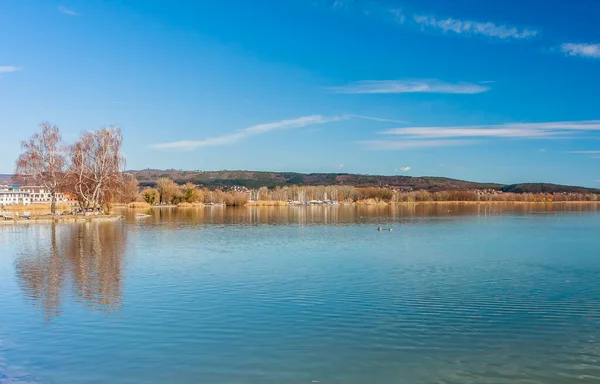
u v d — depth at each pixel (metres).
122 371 18.50
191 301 28.72
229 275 37.16
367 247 56.72
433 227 92.44
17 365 19.09
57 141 96.62
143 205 189.88
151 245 56.88
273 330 23.20
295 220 114.44
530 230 85.12
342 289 32.09
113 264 42.41
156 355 20.03
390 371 18.50
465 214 155.62
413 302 28.52
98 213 101.81
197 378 17.91
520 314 26.00
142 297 29.72
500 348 20.86
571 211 186.38
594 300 29.03
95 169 99.88
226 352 20.34
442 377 18.00
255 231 80.31
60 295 30.25
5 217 93.62
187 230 80.44
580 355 20.08
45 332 22.94
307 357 19.80
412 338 22.08
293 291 31.48
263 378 17.91
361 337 22.22
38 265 41.59
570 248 56.09
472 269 40.31
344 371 18.48
